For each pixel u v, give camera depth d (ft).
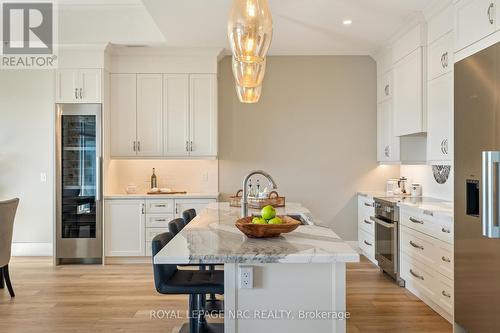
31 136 19.71
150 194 17.95
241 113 19.40
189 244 7.10
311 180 19.48
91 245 17.43
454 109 9.78
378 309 12.00
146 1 12.94
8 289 13.46
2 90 19.62
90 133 17.37
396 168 19.56
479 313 8.70
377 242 16.05
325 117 19.51
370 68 19.56
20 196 19.67
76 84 17.33
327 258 6.27
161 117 18.24
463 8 9.79
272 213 7.91
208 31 15.87
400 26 15.24
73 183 17.40
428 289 11.90
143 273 16.11
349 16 14.34
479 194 8.59
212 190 19.33
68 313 11.79
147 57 18.16
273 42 17.42
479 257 8.68
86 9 17.34
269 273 6.66
